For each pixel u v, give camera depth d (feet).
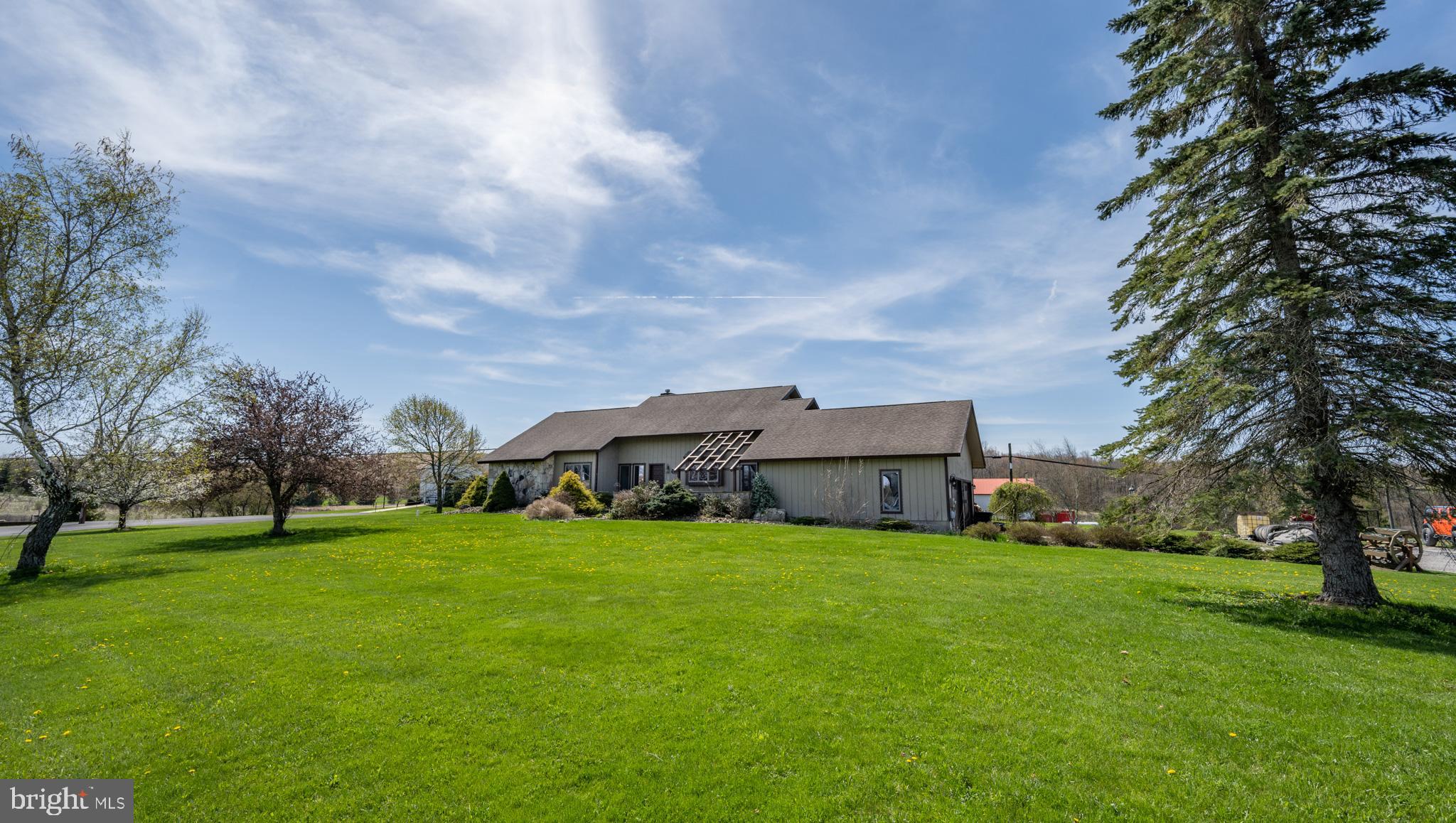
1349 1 30.32
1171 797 15.11
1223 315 32.22
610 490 109.50
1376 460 28.96
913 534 68.23
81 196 54.13
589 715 19.52
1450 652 25.13
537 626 28.99
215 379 63.57
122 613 33.22
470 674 22.90
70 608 34.83
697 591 36.32
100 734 18.58
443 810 14.78
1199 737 17.98
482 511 110.42
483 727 18.79
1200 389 31.96
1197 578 41.88
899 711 19.62
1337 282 30.37
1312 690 21.20
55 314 52.54
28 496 55.52
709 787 15.57
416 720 19.35
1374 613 29.53
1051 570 44.68
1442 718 19.12
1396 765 16.42
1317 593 34.88
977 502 172.55
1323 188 31.50
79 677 23.35
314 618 31.19
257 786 15.80
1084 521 149.48
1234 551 63.05
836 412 99.45
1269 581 41.16
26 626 30.83
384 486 85.66
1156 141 37.52
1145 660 24.21
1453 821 14.17
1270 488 31.19
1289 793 15.29
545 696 20.95
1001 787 15.46
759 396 111.86
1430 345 28.99
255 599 35.73
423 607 33.09
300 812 14.74
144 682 22.66
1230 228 34.42
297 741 18.11
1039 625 28.96
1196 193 34.73
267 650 26.09
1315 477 31.22
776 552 52.80
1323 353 29.66
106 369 52.31
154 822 14.39
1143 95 35.50
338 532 72.08
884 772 16.16
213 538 69.41
